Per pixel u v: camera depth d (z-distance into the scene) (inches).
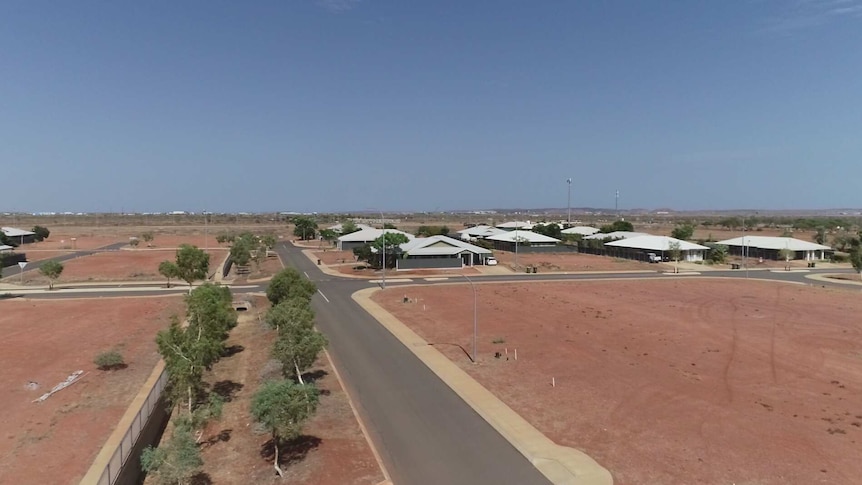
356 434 1021.8
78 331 1806.1
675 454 946.1
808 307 2341.3
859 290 2849.4
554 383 1317.7
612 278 3304.6
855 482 854.5
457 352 1596.9
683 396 1234.0
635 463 912.3
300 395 910.4
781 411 1147.9
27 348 1583.4
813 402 1202.6
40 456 911.7
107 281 2997.0
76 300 2409.0
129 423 1039.0
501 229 6382.9
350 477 862.5
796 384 1323.8
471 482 851.4
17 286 2812.5
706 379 1355.8
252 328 1918.1
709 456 938.7
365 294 2667.3
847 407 1174.3
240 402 1202.6
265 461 920.9
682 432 1038.4
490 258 3927.2
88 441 971.9
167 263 2564.0
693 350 1626.5
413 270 3631.9
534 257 4601.4
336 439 999.0
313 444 978.1
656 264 4079.7
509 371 1413.6
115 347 1601.9
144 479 914.1
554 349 1630.2
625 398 1218.6
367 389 1274.6
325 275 3410.4
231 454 951.6
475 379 1348.4
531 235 5191.9
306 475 868.0
